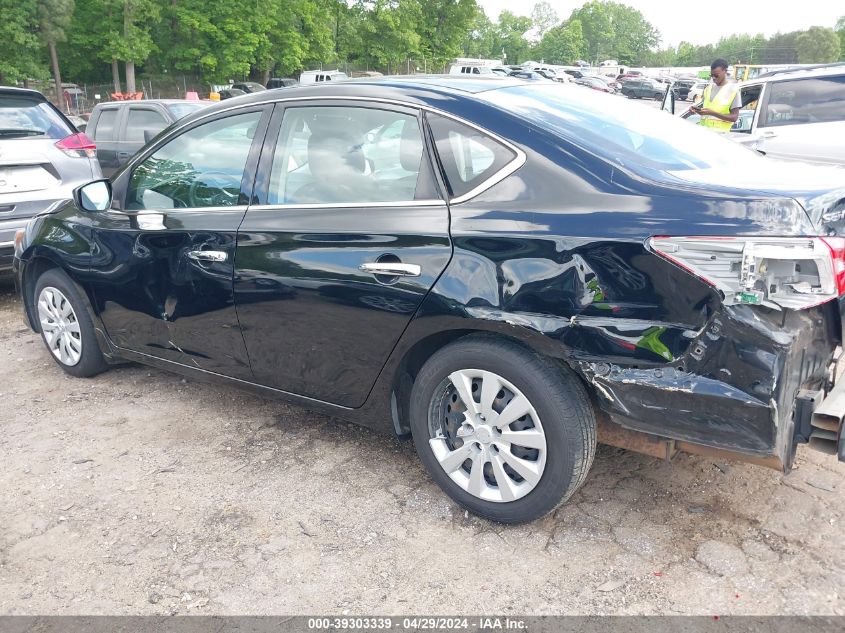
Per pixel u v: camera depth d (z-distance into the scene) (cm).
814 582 245
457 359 274
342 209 303
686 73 6531
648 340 233
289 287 313
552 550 268
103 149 1122
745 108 847
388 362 294
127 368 470
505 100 292
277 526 291
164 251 364
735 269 219
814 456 327
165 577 262
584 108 308
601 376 242
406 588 251
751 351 220
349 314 296
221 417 393
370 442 359
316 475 329
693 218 229
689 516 285
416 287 274
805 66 844
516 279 253
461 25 6994
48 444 367
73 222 420
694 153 292
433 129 287
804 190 235
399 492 312
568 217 249
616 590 246
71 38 4409
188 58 4634
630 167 254
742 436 226
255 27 4744
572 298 243
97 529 293
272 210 327
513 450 273
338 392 319
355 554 271
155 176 384
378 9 6222
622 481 313
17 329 566
